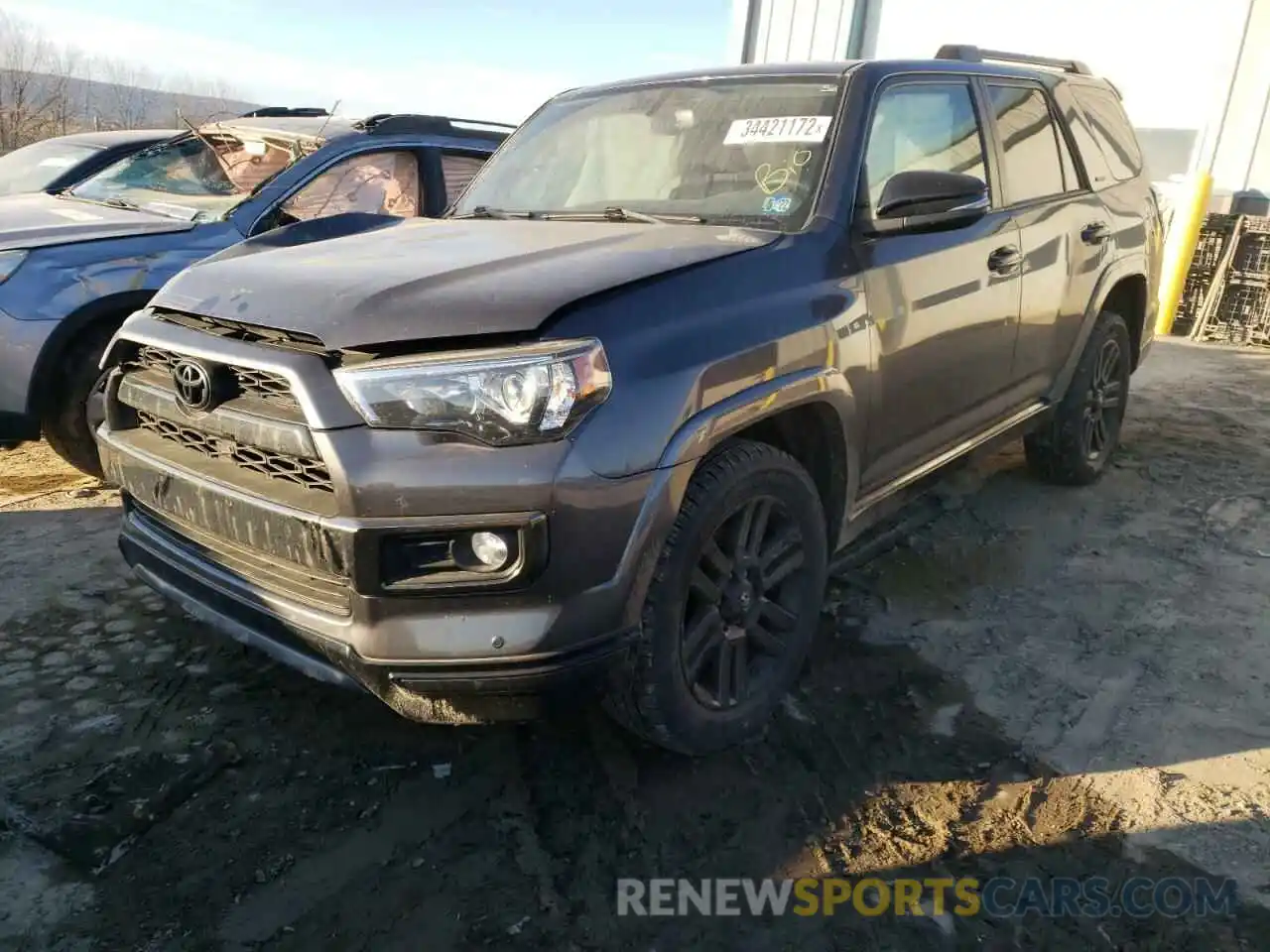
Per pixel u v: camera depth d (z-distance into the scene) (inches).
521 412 80.0
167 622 130.6
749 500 99.6
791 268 104.3
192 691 115.3
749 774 103.2
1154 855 92.0
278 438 85.6
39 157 299.9
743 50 479.2
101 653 122.7
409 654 82.7
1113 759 106.0
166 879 87.0
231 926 82.0
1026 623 135.4
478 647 82.4
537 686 83.9
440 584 81.4
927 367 124.8
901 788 101.3
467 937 81.8
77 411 167.8
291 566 88.0
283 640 91.5
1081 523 170.6
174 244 177.8
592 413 82.7
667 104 136.9
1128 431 225.3
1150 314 196.4
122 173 225.9
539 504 80.3
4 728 107.0
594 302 86.6
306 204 200.2
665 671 93.5
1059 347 162.7
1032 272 147.2
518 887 87.4
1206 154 351.6
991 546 160.4
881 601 141.2
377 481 80.4
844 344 106.8
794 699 116.5
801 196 115.3
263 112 253.9
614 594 85.0
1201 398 257.8
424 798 98.3
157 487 100.1
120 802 96.2
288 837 92.6
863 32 436.1
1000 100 150.9
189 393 93.2
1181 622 135.7
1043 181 158.2
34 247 165.9
